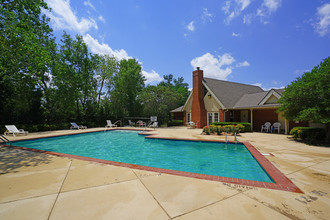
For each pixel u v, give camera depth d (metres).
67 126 19.30
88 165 5.00
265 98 15.10
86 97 24.31
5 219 2.33
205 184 3.60
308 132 9.84
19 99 16.91
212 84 21.09
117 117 24.77
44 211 2.54
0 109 15.06
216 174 5.33
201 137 11.55
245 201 2.87
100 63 25.62
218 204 2.76
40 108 18.11
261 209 2.62
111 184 3.58
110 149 9.48
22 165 5.00
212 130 13.24
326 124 9.22
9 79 15.88
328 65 9.22
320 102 8.57
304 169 4.68
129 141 11.91
